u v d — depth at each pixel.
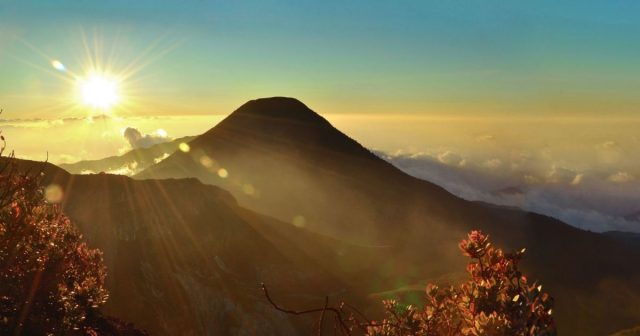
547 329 4.66
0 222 11.50
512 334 4.56
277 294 83.31
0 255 11.41
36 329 11.39
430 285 5.73
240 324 70.94
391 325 5.47
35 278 12.17
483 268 5.49
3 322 10.74
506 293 5.02
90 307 14.79
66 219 17.09
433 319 5.51
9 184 11.40
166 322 64.69
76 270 15.92
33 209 12.95
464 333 4.81
